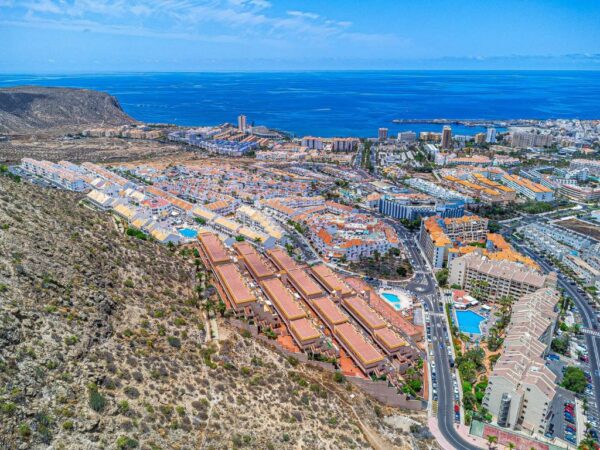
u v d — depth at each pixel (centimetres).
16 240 18088
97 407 12744
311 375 19825
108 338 16038
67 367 13625
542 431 18588
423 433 18338
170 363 16300
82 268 19038
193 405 14700
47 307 15350
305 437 15238
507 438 18412
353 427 16900
